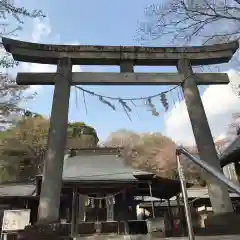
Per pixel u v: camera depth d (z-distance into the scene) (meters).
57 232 6.77
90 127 39.47
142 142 28.20
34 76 9.30
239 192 2.27
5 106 14.67
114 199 17.14
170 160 24.23
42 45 9.59
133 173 16.41
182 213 18.16
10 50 9.33
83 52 9.77
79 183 15.44
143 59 9.98
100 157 21.83
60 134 8.33
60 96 8.88
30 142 33.25
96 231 15.45
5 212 13.83
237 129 16.73
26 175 31.56
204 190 23.89
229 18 7.50
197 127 8.92
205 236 6.78
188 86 9.59
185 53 10.18
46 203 7.32
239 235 6.53
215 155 8.49
